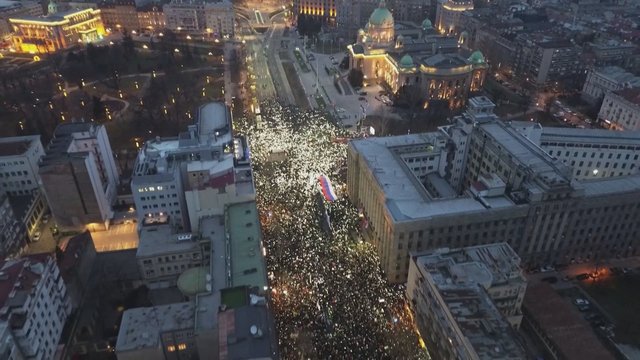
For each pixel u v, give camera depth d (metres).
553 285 160.88
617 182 166.38
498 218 154.12
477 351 104.69
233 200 166.38
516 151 174.25
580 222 162.00
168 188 165.75
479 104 199.38
